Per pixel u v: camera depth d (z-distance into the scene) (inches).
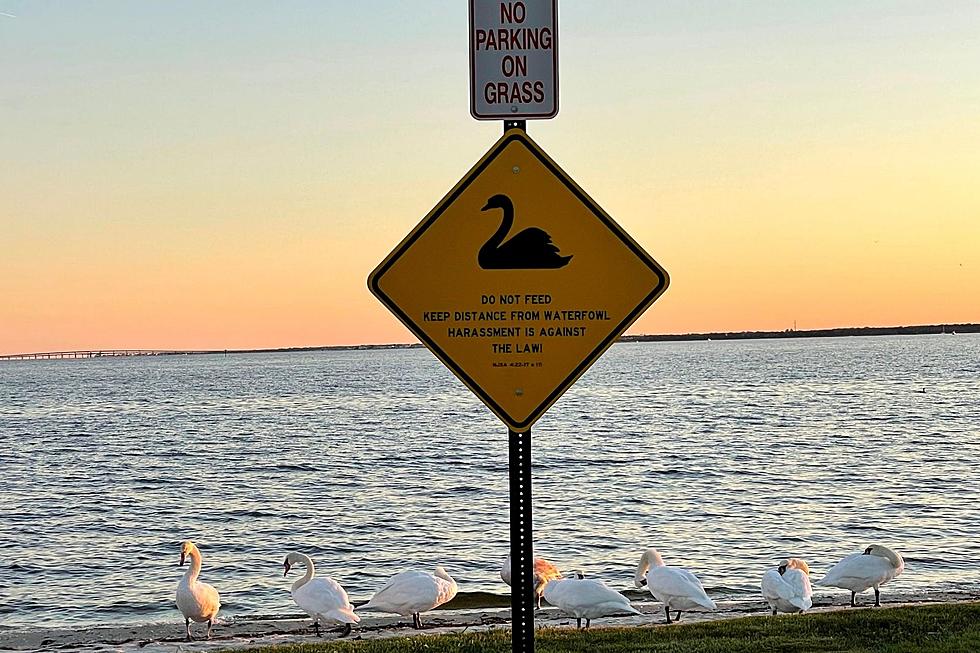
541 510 1212.5
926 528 1064.2
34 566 936.9
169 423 2805.1
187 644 530.9
